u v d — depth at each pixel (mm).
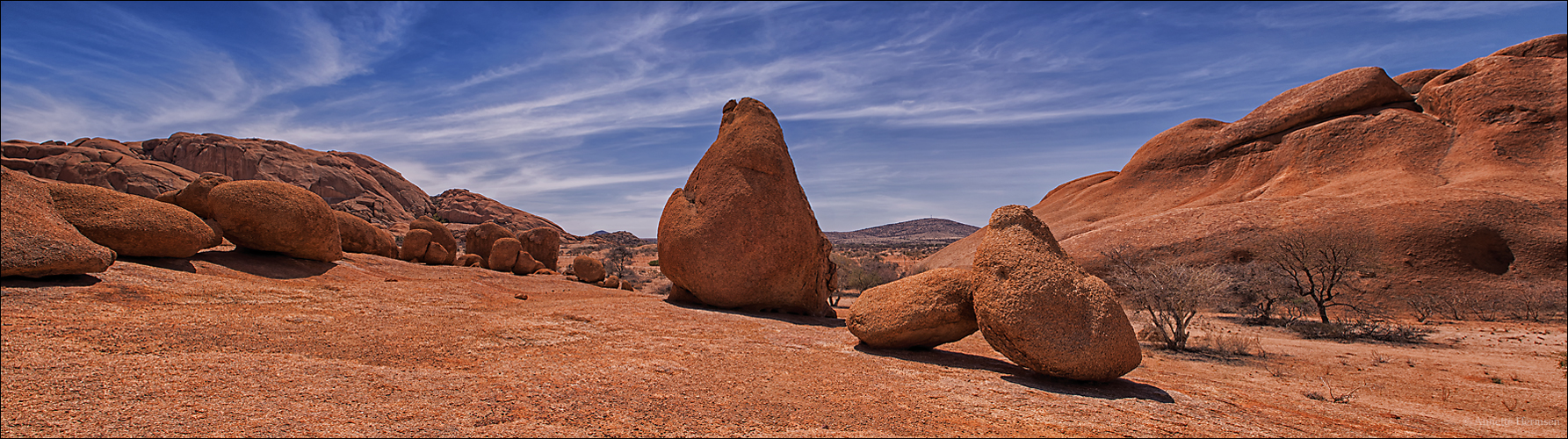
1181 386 7676
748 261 14586
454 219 110688
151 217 10836
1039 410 5461
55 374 4625
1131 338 6973
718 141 16078
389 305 10266
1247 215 38094
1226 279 15688
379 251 22172
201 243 11547
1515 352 14711
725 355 7727
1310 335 18781
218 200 12898
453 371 5879
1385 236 31984
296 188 14297
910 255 79625
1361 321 19562
